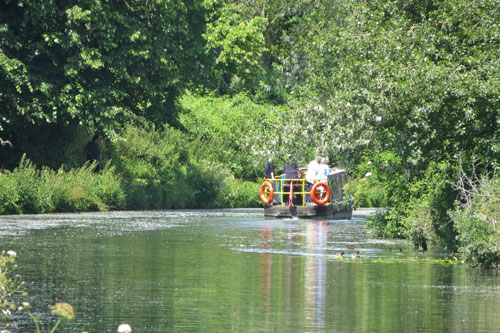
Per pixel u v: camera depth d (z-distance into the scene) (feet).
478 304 117.29
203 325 99.40
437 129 195.93
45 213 376.48
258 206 525.34
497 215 171.22
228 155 578.25
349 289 132.26
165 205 461.78
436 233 212.43
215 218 357.20
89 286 132.57
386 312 109.81
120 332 70.49
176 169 513.86
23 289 128.06
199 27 461.37
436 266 169.48
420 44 208.03
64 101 395.96
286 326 98.99
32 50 398.01
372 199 480.64
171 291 127.95
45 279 140.36
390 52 203.51
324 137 201.05
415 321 103.09
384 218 248.93
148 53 418.72
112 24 402.93
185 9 435.53
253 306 114.11
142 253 189.37
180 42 455.63
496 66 192.75
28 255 180.45
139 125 489.26
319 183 367.04
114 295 123.24
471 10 206.90
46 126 447.01
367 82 196.65
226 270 156.76
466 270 162.91
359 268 163.22
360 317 105.70
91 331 95.25
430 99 190.19
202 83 487.20
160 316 105.50
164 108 468.34
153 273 150.82
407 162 201.98
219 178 501.56
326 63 218.38
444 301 120.16
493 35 201.57
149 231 264.31
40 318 103.35
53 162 445.78
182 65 464.24
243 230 276.82
